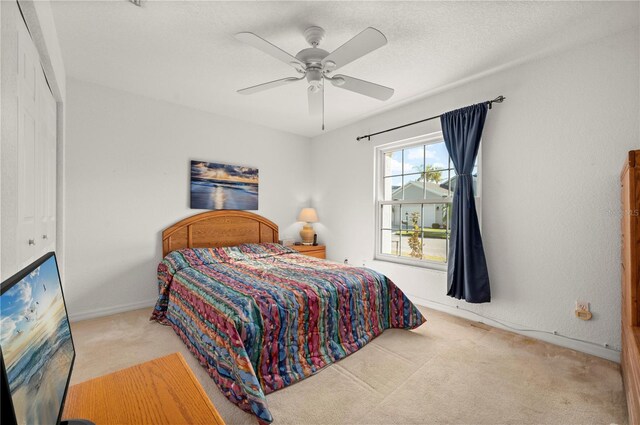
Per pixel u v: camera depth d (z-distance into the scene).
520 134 2.58
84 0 1.76
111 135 3.04
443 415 1.58
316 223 4.74
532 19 1.95
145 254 3.27
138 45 2.27
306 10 1.87
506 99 2.65
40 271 0.69
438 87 2.99
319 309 2.12
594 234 2.22
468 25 2.02
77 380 1.86
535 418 1.56
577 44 2.25
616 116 2.12
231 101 3.40
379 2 1.79
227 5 1.82
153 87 3.03
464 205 2.76
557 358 2.16
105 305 3.01
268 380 1.78
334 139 4.43
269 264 3.08
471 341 2.44
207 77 2.80
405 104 3.44
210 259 3.21
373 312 2.49
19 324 0.55
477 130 2.72
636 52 2.05
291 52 2.34
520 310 2.59
